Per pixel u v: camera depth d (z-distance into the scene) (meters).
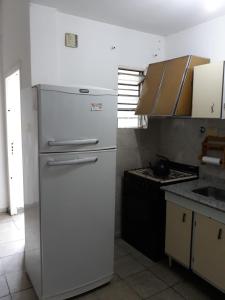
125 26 3.01
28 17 2.41
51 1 2.36
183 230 2.44
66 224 2.08
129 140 3.31
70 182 2.05
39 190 1.94
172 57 3.29
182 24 2.92
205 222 2.21
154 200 2.71
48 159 1.94
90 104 2.07
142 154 3.44
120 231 3.37
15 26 2.91
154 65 3.04
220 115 2.30
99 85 2.94
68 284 2.15
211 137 2.79
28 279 2.44
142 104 3.05
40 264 2.02
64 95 1.95
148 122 3.43
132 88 3.31
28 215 2.32
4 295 2.21
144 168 3.38
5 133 3.88
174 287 2.37
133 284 2.40
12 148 3.78
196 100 2.53
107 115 2.18
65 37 2.65
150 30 3.14
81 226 2.15
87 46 2.80
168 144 3.42
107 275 2.37
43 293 2.05
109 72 3.00
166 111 2.68
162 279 2.48
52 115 1.91
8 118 3.71
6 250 2.95
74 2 2.38
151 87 2.99
